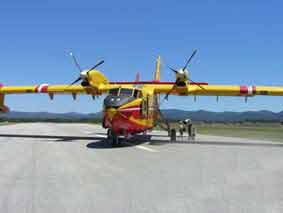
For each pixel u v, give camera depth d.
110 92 20.44
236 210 7.00
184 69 22.20
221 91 23.31
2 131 34.84
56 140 23.16
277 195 8.18
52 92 26.45
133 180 9.84
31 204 7.36
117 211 6.93
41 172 10.98
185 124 26.27
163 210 7.01
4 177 10.16
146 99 21.09
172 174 10.75
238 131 46.66
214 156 15.15
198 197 7.99
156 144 20.73
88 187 8.95
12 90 26.88
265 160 13.93
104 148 18.17
